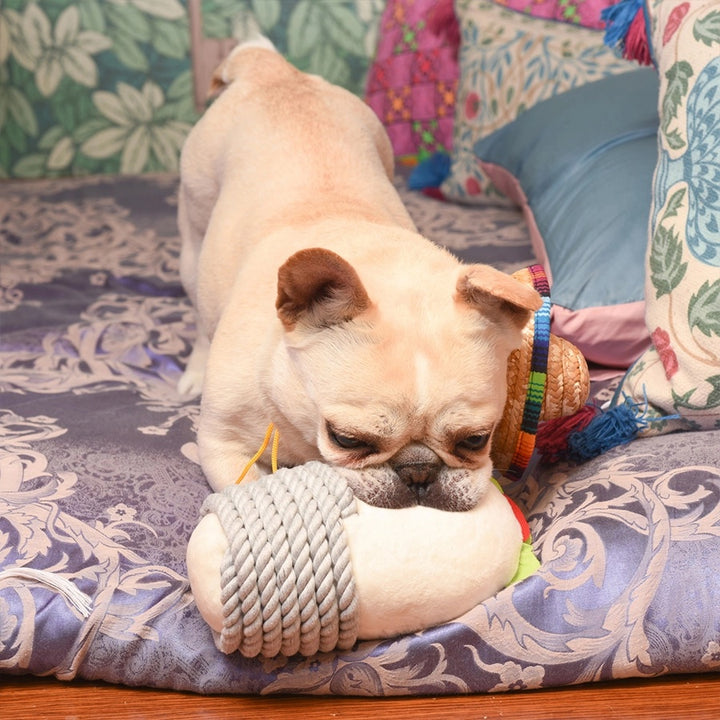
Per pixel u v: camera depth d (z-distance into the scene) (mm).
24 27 3330
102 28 3359
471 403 1104
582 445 1376
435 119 3152
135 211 2865
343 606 1025
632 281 1637
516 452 1287
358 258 1262
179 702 1087
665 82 1512
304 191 1534
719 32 1445
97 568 1148
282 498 1052
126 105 3436
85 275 2320
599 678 1093
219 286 1536
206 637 1089
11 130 3420
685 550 1125
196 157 1795
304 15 3414
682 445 1317
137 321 2053
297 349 1153
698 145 1423
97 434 1464
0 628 1081
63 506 1252
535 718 1059
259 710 1073
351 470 1111
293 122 1667
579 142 2084
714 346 1347
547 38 2631
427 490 1104
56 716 1062
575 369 1271
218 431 1314
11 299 2166
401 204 1642
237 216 1571
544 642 1081
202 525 1061
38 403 1612
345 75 3477
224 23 3391
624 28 1645
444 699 1090
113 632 1092
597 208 1809
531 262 2178
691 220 1407
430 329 1115
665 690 1103
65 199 2998
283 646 1042
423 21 3170
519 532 1142
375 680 1071
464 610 1083
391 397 1076
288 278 1101
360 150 1674
